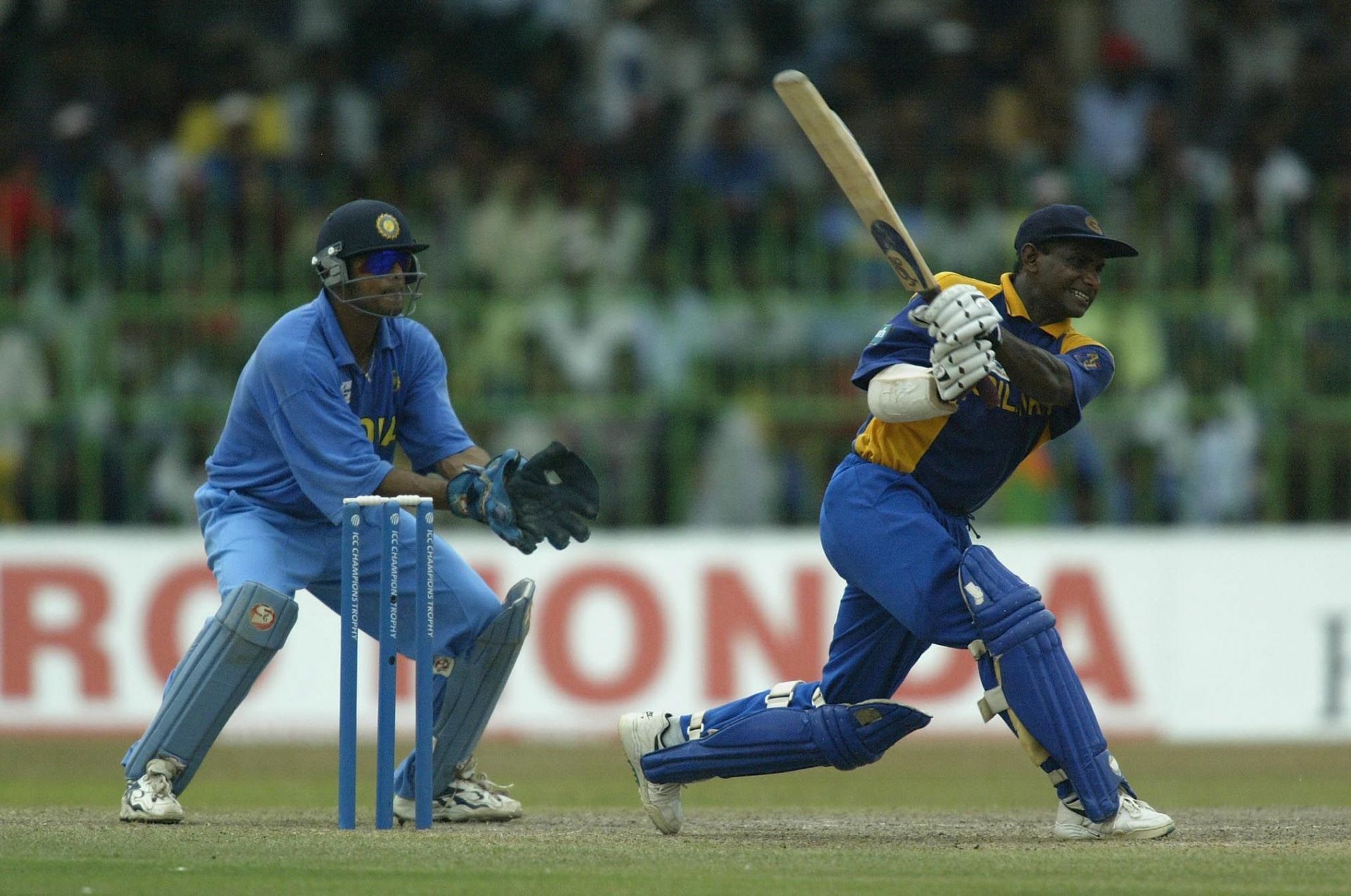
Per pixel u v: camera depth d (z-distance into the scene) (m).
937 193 43.62
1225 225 42.06
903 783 29.38
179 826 18.62
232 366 40.06
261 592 18.59
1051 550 37.47
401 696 36.19
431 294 41.91
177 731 18.86
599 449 39.75
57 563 36.59
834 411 39.84
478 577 19.41
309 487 18.72
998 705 17.41
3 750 34.16
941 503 17.72
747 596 36.72
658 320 40.16
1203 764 32.84
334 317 18.97
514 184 43.50
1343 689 37.66
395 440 20.12
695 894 13.55
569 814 21.44
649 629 36.66
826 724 17.66
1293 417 40.19
